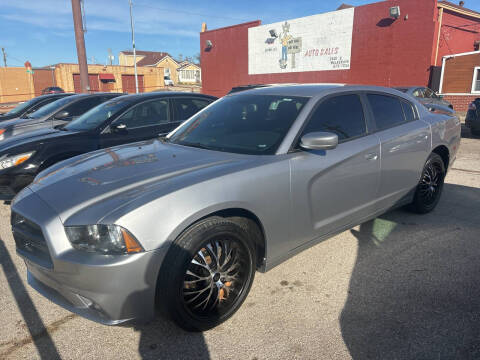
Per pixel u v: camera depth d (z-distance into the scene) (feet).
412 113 13.48
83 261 6.82
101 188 7.89
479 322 8.21
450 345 7.52
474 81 58.49
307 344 7.66
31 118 25.39
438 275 10.25
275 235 8.93
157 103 18.97
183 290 7.50
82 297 7.14
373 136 11.36
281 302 9.12
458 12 64.54
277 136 9.57
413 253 11.58
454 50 67.97
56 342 7.88
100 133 17.02
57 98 34.01
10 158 14.94
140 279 6.93
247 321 8.43
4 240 13.16
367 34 63.77
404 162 12.49
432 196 14.82
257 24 80.02
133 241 6.82
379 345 7.57
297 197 9.18
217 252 7.93
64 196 7.84
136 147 11.05
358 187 10.84
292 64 75.31
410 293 9.40
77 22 45.98
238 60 85.66
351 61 66.54
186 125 12.12
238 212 8.35
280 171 8.78
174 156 9.55
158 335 8.07
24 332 8.21
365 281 10.02
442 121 14.46
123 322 7.11
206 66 93.71
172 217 7.13
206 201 7.51
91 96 26.43
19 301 9.36
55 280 7.36
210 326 8.07
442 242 12.32
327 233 10.41
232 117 11.15
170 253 7.22
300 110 10.08
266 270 9.12
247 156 9.13
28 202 8.04
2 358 7.43
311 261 11.16
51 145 15.69
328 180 9.87
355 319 8.41
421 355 7.27
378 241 12.44
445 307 8.78
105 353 7.55
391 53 61.62
